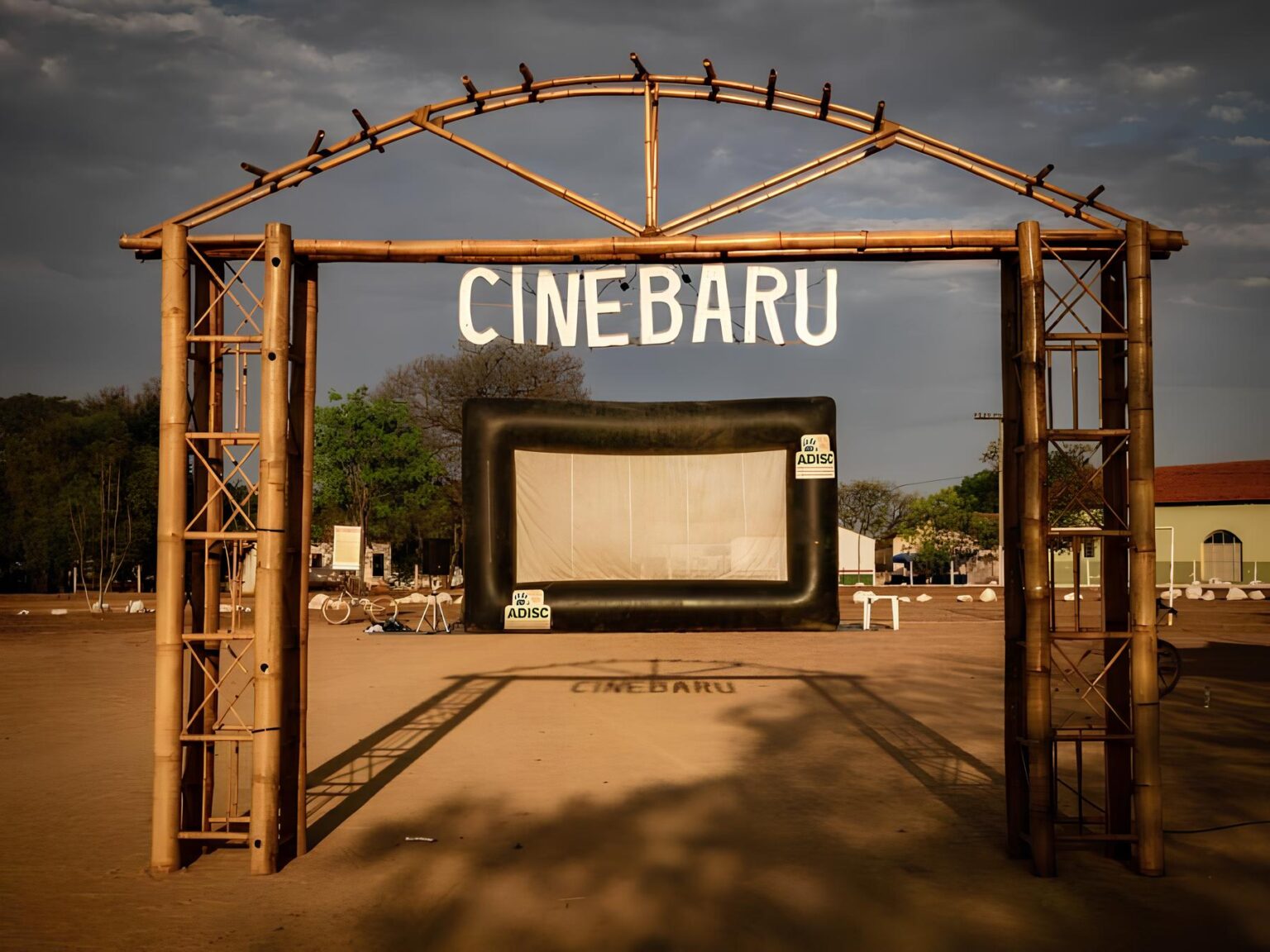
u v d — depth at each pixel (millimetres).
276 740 6676
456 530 52625
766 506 10141
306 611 7184
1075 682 15664
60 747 10961
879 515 81438
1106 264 7113
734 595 9977
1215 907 5941
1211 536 57094
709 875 6500
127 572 57938
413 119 7203
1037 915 5805
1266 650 20594
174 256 6941
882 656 20141
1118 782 6941
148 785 9133
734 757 10242
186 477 6914
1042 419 6793
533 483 10109
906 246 7094
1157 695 6648
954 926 5625
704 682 16281
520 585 10023
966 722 12312
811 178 7227
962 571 71438
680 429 10125
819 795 8641
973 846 7168
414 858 6902
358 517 48875
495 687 15805
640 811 8117
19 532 54062
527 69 7113
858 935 5473
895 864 6758
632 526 10133
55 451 56438
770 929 5566
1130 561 6801
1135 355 6840
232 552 7336
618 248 7137
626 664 18953
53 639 24938
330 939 5457
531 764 9953
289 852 6953
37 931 5609
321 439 49000
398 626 27812
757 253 7125
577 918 5734
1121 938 5438
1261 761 9891
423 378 53844
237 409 7074
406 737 11469
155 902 6090
